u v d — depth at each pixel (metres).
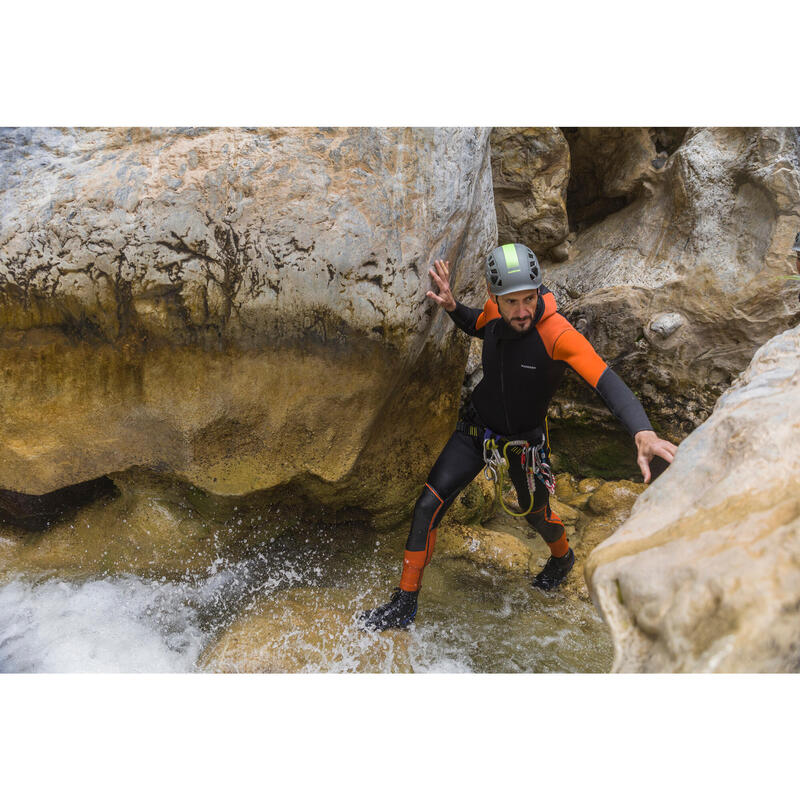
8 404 3.11
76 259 2.86
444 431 3.77
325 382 3.13
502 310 2.79
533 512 3.29
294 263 2.89
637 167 4.63
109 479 3.60
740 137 4.14
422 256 3.03
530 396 2.97
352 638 3.07
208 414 3.11
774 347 2.29
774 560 1.49
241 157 2.80
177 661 3.01
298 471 3.29
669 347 4.24
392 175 2.93
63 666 2.94
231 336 3.01
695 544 1.62
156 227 2.81
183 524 3.41
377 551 3.77
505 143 4.57
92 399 3.12
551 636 3.28
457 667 3.06
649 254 4.50
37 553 3.48
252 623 3.10
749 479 1.74
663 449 2.30
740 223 4.10
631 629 1.58
